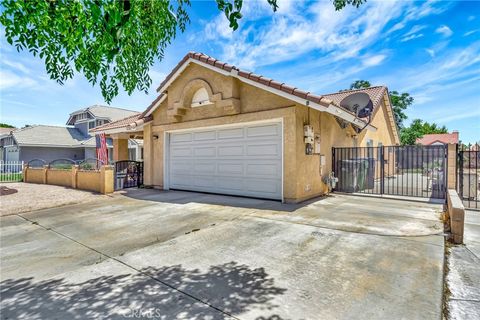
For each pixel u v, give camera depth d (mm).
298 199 8195
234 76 8828
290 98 7684
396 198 9125
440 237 4910
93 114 29844
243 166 9477
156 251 4441
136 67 4102
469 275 3453
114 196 10328
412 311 2627
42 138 27859
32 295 3078
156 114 12367
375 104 15648
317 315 2592
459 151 8844
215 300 2893
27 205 8727
